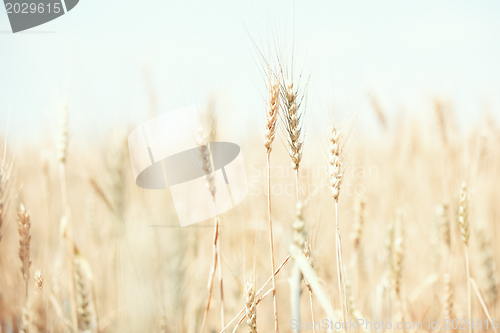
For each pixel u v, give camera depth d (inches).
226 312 44.9
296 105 37.8
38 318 39.4
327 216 46.7
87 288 42.1
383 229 47.4
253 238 44.6
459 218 40.7
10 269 44.0
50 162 44.4
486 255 45.9
